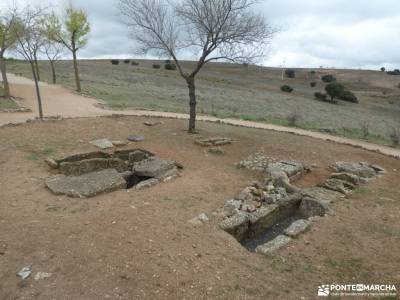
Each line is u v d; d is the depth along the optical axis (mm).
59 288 4168
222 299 4211
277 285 4625
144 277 4477
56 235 5344
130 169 9938
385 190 9125
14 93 23188
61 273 4441
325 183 9188
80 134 12586
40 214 6090
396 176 10773
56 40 25688
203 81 55156
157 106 23516
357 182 9500
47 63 64188
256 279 4711
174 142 12586
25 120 14602
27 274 4367
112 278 4402
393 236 6336
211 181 8852
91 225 5750
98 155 10242
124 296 4102
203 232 5891
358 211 7516
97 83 36625
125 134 13297
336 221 6910
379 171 11172
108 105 21547
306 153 12453
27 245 5027
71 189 7188
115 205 6684
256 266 5051
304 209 7758
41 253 4844
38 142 10992
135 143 12211
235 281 4605
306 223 6582
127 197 7199
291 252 5586
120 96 27875
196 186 8312
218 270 4824
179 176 9078
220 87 49719
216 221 6402
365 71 106812
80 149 10828
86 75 45375
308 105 41000
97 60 93375
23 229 5484
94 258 4789
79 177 7988
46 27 21375
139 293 4176
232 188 8469
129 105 22469
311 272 5031
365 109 46500
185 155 11172
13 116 15680
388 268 5250
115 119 15695
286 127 19406
